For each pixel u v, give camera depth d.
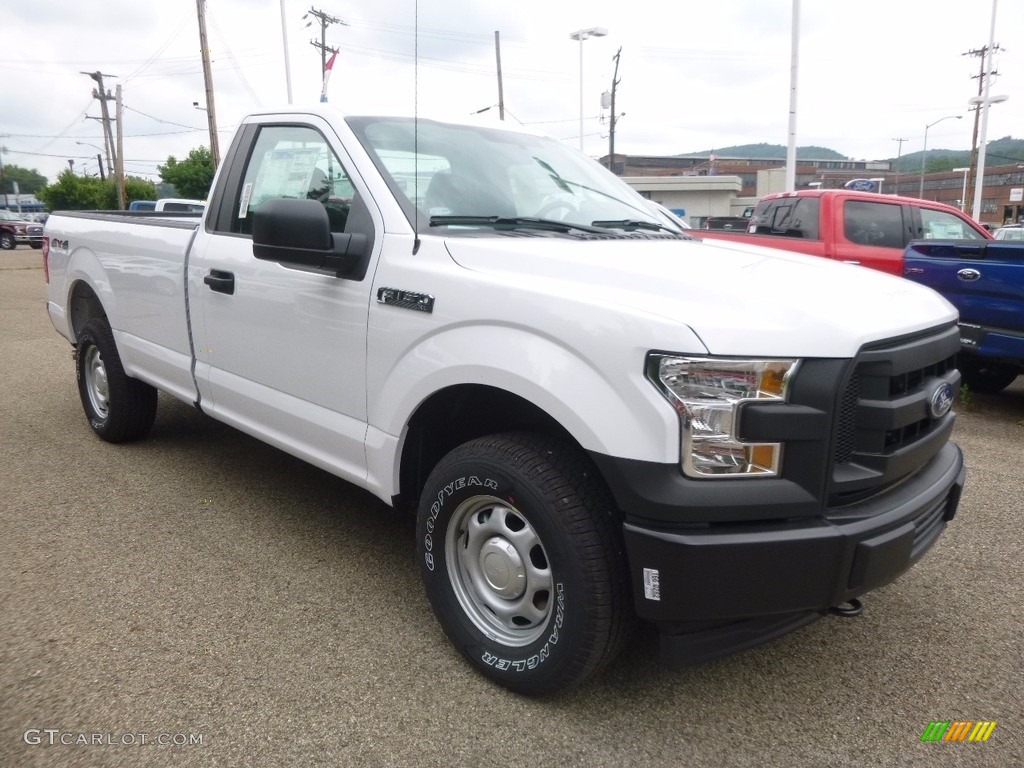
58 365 8.02
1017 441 6.06
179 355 4.32
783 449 2.29
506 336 2.58
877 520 2.38
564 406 2.38
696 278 2.53
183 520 4.11
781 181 67.06
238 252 3.76
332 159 3.42
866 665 3.00
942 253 7.07
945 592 3.58
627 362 2.28
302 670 2.83
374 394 3.07
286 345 3.49
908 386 2.58
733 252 3.17
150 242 4.46
